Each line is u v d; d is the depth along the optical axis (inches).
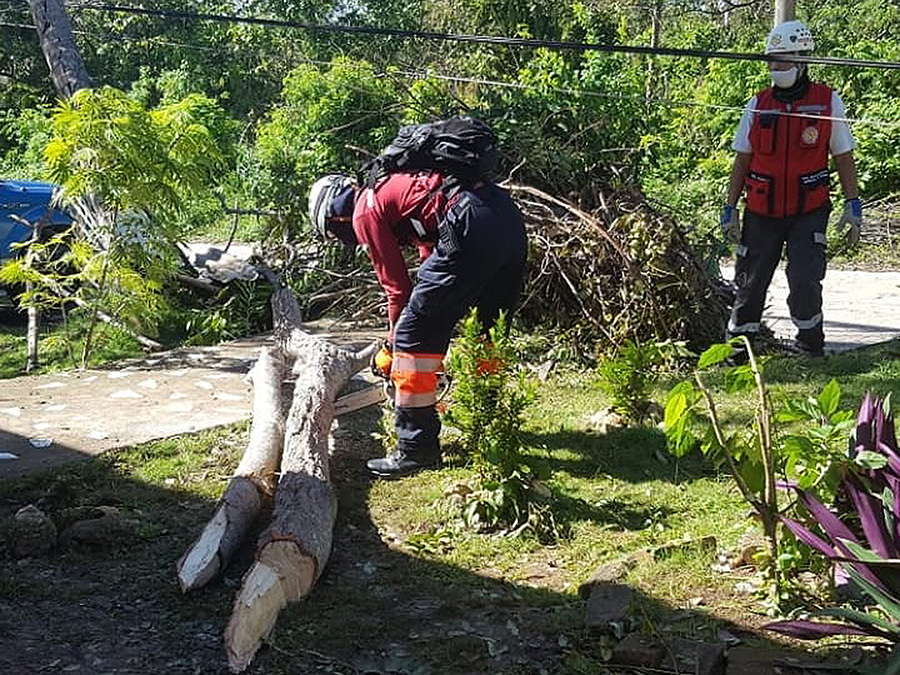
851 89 844.0
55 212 461.4
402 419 237.0
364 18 1090.1
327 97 449.4
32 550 196.9
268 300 422.0
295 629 168.6
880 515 159.6
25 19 1005.8
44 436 264.5
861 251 629.9
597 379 315.6
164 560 194.5
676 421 183.2
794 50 316.8
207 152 370.3
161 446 255.4
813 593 173.0
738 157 330.0
